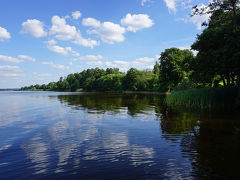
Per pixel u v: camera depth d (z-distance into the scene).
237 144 7.36
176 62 55.34
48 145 7.68
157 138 8.49
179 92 26.84
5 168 5.43
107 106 24.09
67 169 5.30
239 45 19.44
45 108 23.27
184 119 13.27
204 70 25.34
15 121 13.77
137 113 16.98
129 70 110.12
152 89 90.06
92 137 8.90
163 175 4.84
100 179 4.66
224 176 4.74
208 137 8.46
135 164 5.61
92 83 165.00
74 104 27.97
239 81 21.34
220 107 20.36
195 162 5.66
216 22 25.72
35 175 4.95
